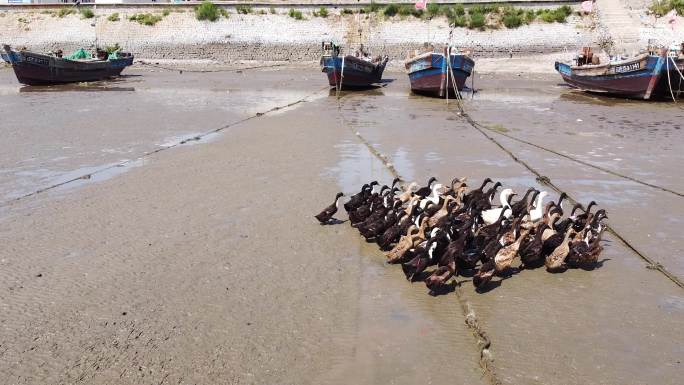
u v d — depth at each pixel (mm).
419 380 7426
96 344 8148
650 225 12867
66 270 10383
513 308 9312
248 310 9062
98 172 16719
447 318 8969
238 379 7426
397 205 12383
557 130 23734
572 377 7562
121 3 62219
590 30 54250
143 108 29109
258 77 45562
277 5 60812
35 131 22734
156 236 11945
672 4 53688
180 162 17719
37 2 69750
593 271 10711
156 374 7520
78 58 48875
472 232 11281
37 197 14469
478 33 56125
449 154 19094
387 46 56469
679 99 33812
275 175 16344
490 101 32625
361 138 21328
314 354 7953
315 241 11773
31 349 8023
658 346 8281
